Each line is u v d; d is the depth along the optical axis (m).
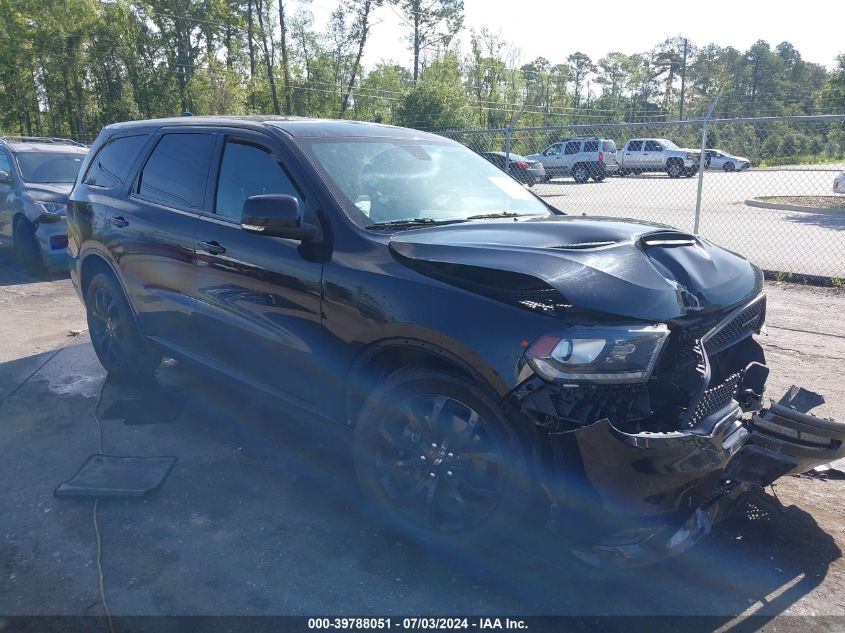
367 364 3.32
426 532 3.16
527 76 71.00
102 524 3.42
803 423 2.91
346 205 3.51
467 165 4.46
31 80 44.25
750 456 2.96
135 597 2.89
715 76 98.94
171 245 4.30
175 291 4.34
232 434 4.46
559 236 3.22
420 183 3.98
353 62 55.28
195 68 47.19
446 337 2.89
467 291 2.93
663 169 27.89
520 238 3.20
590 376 2.63
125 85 46.06
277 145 3.85
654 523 2.79
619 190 19.17
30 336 6.65
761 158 13.45
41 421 4.66
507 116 59.47
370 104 56.66
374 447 3.28
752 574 3.11
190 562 3.13
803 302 8.09
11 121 46.97
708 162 27.33
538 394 2.70
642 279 2.90
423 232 3.40
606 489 2.64
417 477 3.19
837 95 64.06
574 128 10.60
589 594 2.96
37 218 9.08
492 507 2.97
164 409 4.83
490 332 2.80
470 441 3.00
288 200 3.30
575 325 2.68
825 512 3.62
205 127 4.41
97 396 5.09
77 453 4.20
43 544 3.25
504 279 2.87
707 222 14.86
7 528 3.38
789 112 82.38
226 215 4.05
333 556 3.20
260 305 3.73
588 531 2.74
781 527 3.47
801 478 3.97
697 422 2.85
